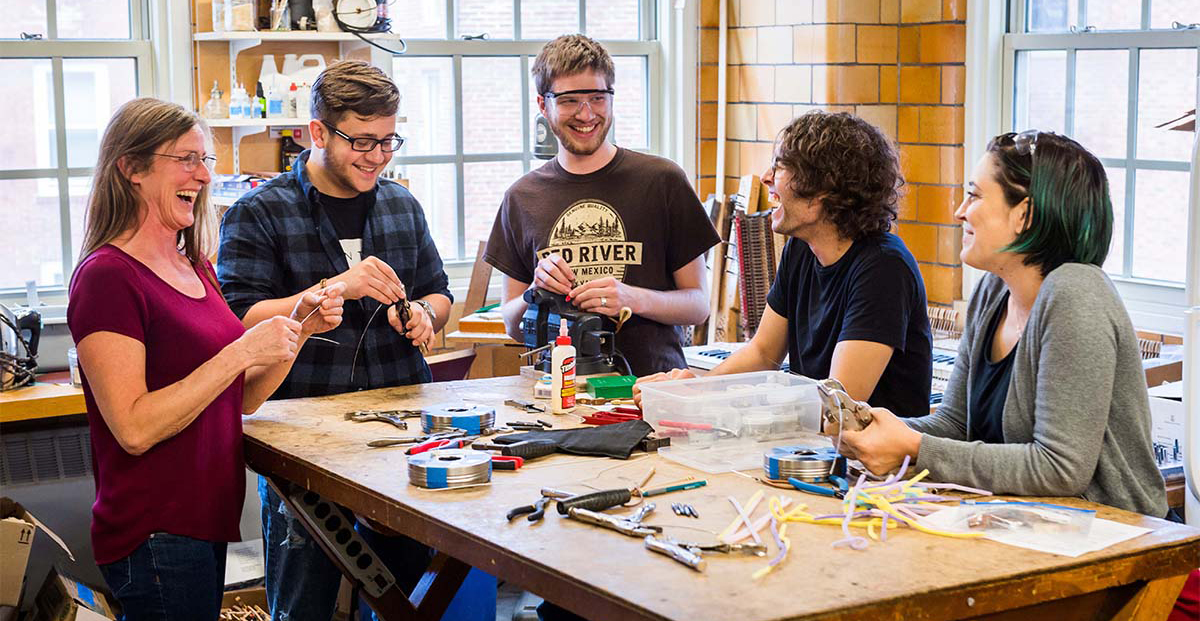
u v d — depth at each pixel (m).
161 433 2.55
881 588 1.79
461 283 5.25
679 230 3.52
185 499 2.66
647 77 5.61
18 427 4.16
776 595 1.77
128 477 2.64
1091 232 2.31
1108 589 2.06
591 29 5.51
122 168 2.60
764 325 3.11
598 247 3.48
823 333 2.88
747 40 5.32
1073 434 2.20
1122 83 4.48
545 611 2.71
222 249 3.21
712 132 5.55
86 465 4.27
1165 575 2.01
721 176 5.47
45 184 4.58
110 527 2.65
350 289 3.03
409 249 3.40
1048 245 2.32
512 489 2.33
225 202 4.49
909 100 5.01
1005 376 2.44
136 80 4.68
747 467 2.46
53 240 4.62
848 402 2.33
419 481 2.35
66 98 4.57
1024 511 2.12
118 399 2.53
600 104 3.38
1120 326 2.24
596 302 3.23
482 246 4.98
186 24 4.57
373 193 3.35
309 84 4.65
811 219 2.78
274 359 2.61
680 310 3.45
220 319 2.78
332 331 3.26
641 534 2.03
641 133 5.63
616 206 3.47
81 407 3.86
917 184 5.02
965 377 2.62
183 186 2.63
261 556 4.30
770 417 2.62
